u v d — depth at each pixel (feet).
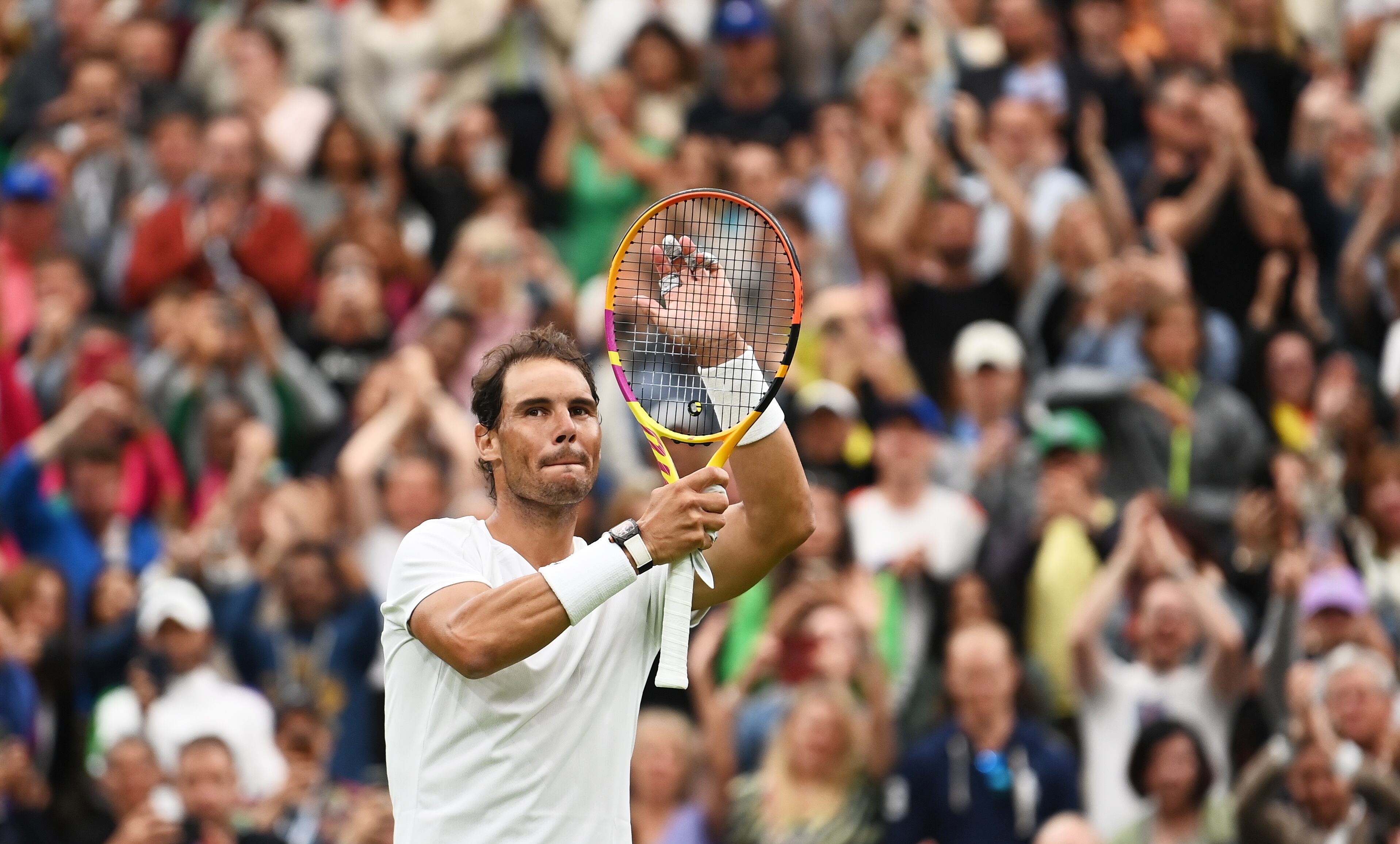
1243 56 181.98
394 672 57.82
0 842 109.50
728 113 178.50
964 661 110.11
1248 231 162.09
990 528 130.52
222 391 148.77
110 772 111.45
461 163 177.47
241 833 108.68
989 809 108.47
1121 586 118.62
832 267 160.86
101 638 124.47
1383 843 102.83
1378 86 185.57
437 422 140.77
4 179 190.19
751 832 108.68
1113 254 160.25
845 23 191.11
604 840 56.70
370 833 105.40
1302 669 105.81
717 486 56.34
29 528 133.49
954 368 150.82
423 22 193.36
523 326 152.46
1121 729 115.03
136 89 189.98
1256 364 150.61
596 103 178.40
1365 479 128.77
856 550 129.70
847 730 108.17
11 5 209.15
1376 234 157.89
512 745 56.13
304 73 189.06
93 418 137.80
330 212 174.70
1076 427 127.44
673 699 119.96
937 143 164.86
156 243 162.91
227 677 123.44
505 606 54.19
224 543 132.05
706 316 65.77
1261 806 105.70
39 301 162.20
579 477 57.57
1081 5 184.65
